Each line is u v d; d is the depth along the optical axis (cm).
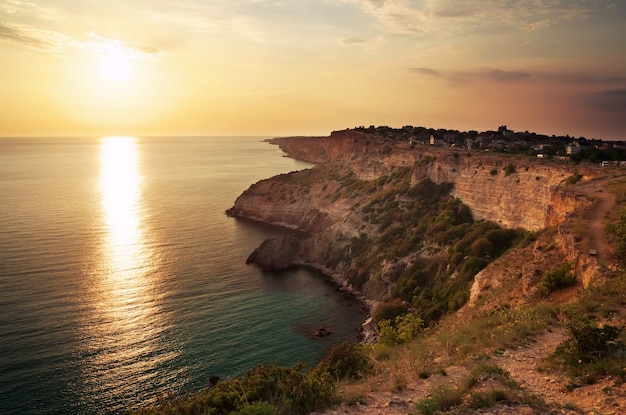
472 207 7644
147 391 4203
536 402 1245
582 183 5069
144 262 7975
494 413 1191
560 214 4538
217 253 8900
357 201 10581
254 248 9438
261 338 5409
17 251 8181
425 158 9600
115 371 4478
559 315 2189
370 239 8444
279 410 1291
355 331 5741
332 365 2072
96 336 5122
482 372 1512
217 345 5156
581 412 1175
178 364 4697
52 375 4338
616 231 2927
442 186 8631
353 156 13562
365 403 1386
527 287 3019
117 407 3947
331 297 6944
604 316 1959
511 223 6619
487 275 3762
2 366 4412
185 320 5738
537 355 1708
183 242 9531
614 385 1280
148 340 5134
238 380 1512
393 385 1538
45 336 5050
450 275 6169
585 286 2534
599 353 1484
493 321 2369
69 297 6175
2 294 6156
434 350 2066
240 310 6200
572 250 3008
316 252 8800
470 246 6384
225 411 1388
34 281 6694
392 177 10556
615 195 4041
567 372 1466
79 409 3900
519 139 14100
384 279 7012
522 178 6738
